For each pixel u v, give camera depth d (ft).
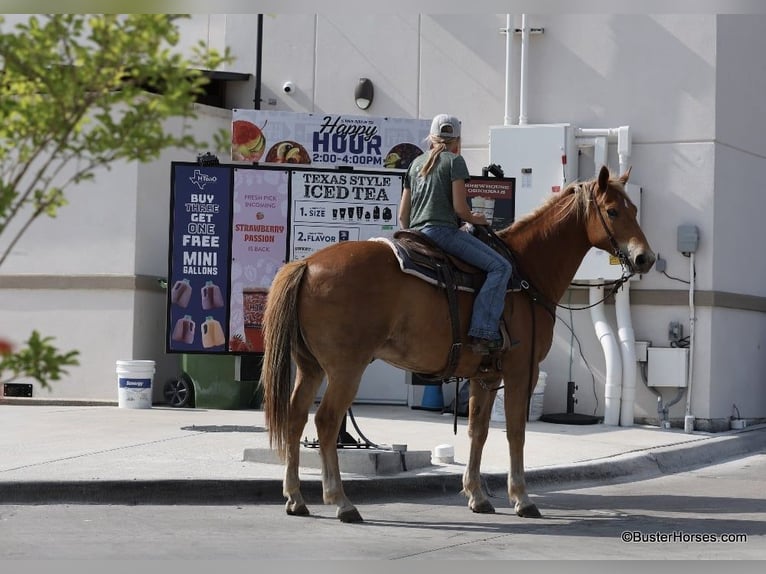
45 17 19.16
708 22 55.98
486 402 35.24
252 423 49.93
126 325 57.06
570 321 57.67
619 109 57.36
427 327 31.99
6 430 46.09
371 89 60.54
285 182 50.60
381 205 49.26
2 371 16.01
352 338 31.04
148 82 18.62
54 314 57.88
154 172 58.59
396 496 37.22
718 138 56.18
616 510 36.24
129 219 57.47
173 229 50.70
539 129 56.85
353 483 36.32
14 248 58.34
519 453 34.45
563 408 57.67
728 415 57.16
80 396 57.52
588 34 57.93
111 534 29.78
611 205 34.65
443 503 36.86
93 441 43.19
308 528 31.35
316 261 31.65
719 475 45.78
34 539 28.84
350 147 56.54
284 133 56.18
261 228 50.67
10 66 16.93
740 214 58.44
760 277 60.54
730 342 57.36
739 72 58.13
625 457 45.52
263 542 29.12
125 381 55.21
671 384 55.36
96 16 17.11
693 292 55.72
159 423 49.16
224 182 50.67
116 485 34.60
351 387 31.37
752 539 31.45
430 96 60.08
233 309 50.83
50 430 46.24
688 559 28.40
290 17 61.67
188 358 56.03
